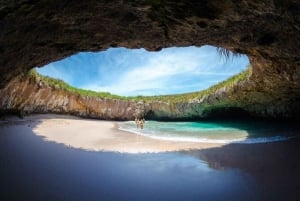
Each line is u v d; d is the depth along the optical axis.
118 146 21.39
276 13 10.47
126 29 13.44
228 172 13.95
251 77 24.38
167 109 45.78
